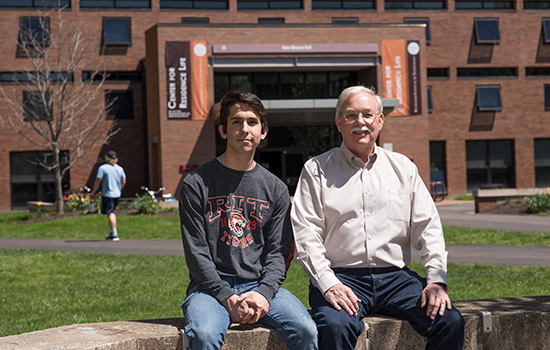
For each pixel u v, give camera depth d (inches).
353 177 145.0
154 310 245.0
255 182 140.8
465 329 143.7
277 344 132.6
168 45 1048.8
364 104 144.5
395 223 144.4
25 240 535.5
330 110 1025.5
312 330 128.0
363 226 142.6
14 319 233.8
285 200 143.0
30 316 238.7
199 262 133.0
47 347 119.0
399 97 1104.8
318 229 142.4
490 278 301.7
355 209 142.8
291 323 128.8
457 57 1285.7
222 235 137.9
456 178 1286.9
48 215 817.5
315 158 149.1
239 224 138.2
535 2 1317.7
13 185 1187.3
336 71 1144.8
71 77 1184.2
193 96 1053.8
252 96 140.3
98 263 371.2
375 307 143.0
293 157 1147.3
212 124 1061.8
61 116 876.6
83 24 1192.2
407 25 1106.1
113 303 260.2
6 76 1167.6
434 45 1277.1
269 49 1064.8
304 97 1130.7
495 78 1298.0
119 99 1214.3
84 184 1196.5
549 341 149.4
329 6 1256.8
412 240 148.6
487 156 1312.7
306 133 1152.2
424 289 137.4
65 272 340.5
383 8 1264.8
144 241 506.9
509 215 730.8
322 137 1154.0
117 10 1204.5
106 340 124.0
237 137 138.6
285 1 1249.4
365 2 1267.2
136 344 126.6
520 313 147.4
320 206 143.7
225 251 137.5
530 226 569.6
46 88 932.6
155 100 1078.4
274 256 138.8
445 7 1284.4
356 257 142.2
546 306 153.7
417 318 137.3
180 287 294.2
